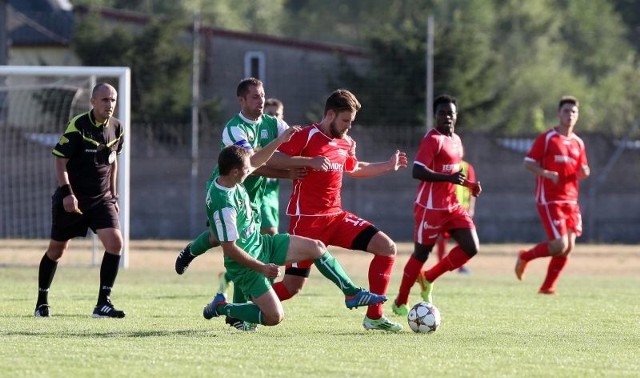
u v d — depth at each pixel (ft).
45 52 301.63
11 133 225.35
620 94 423.64
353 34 514.68
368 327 81.76
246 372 59.72
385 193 256.32
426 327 80.94
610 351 71.82
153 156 248.32
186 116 256.73
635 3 542.98
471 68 277.03
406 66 253.65
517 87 403.54
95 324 84.58
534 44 445.37
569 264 206.49
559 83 415.03
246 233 74.79
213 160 246.27
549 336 80.33
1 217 227.20
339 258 209.67
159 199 249.14
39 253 202.28
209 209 73.51
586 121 399.85
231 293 120.06
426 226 99.86
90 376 57.72
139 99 258.37
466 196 151.33
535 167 126.93
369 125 249.75
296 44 280.72
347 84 260.83
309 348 70.18
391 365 63.16
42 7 352.90
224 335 77.51
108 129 91.81
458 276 166.91
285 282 82.64
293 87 280.72
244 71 279.28
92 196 91.25
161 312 96.02
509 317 95.50
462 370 61.82
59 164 89.66
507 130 296.51
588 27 503.20
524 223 258.37
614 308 105.70
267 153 77.30
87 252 205.67
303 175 80.79
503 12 466.70
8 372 58.70
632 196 263.70
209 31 277.44
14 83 223.92
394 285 140.15
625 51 500.33
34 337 74.28
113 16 294.87
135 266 177.27
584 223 262.47
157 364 62.03
